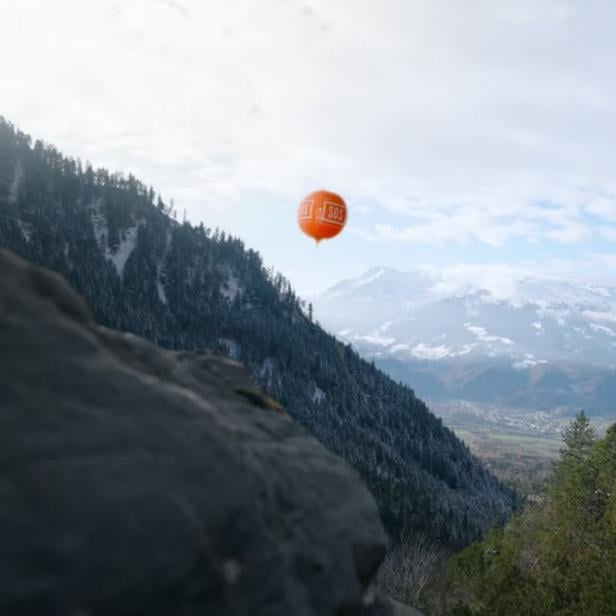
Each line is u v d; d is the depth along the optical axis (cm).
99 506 484
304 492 725
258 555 587
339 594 655
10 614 409
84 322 659
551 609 2338
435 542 7419
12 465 470
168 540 504
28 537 442
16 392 511
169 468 550
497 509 14725
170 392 622
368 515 785
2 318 546
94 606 445
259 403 866
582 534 3681
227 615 533
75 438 514
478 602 3059
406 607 1028
